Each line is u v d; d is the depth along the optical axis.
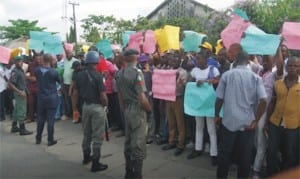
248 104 5.27
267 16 12.06
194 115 6.93
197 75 6.96
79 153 8.20
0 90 11.81
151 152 7.84
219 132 6.66
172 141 8.00
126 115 6.19
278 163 5.83
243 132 5.32
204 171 6.71
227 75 5.36
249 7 12.59
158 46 8.75
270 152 5.71
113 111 9.80
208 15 17.11
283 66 5.77
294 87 5.53
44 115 8.98
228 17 14.27
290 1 12.67
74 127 10.79
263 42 5.95
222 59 7.00
